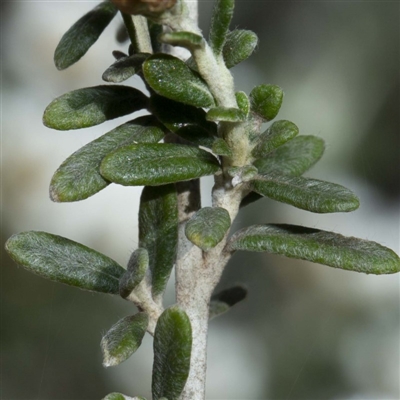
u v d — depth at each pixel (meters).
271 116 0.10
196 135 0.10
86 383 0.17
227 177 0.10
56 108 0.10
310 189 0.10
